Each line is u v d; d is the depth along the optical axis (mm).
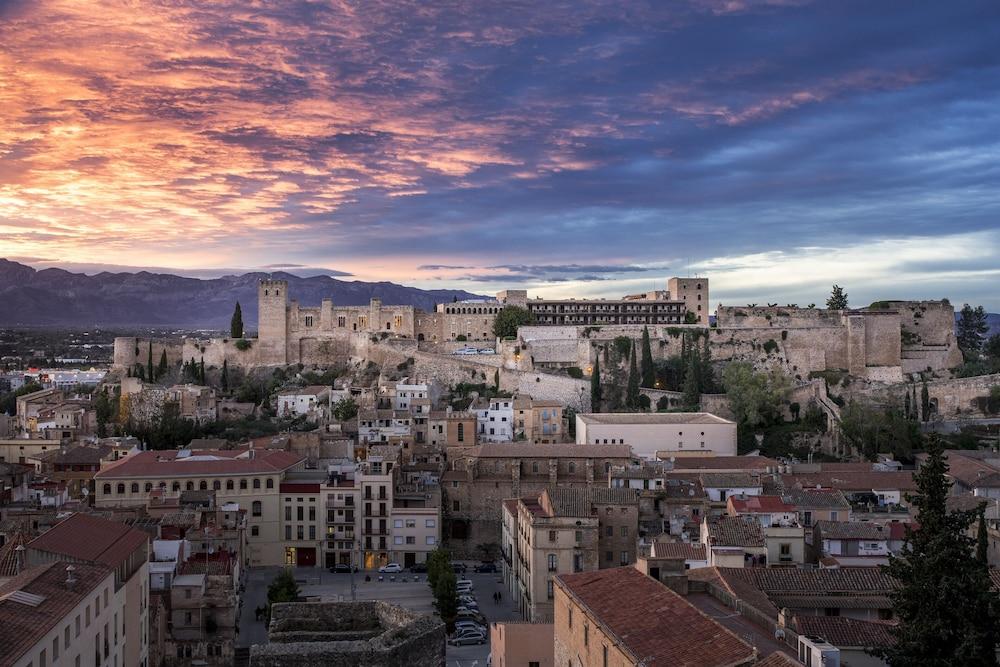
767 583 98688
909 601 80438
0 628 76438
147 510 179750
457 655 142375
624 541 169125
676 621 68312
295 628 57969
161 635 126812
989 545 126062
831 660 63781
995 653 81438
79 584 92188
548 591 161625
